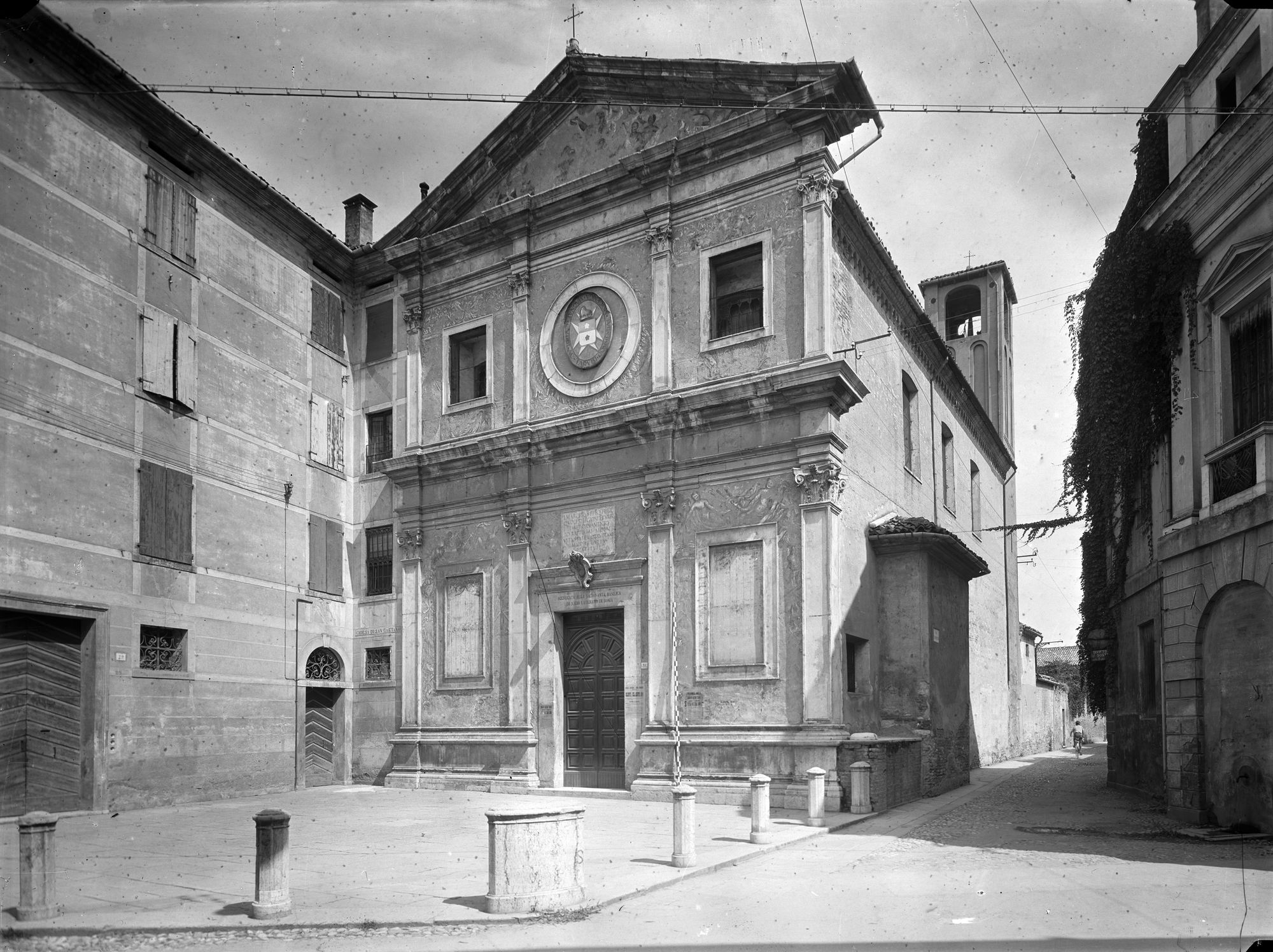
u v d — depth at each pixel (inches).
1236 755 527.2
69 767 655.8
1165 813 622.8
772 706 679.7
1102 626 920.3
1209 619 553.9
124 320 716.7
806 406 693.3
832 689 655.1
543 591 808.9
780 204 730.2
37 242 653.9
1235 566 515.2
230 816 653.9
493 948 292.0
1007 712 1369.3
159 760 714.2
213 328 802.8
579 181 825.5
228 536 799.1
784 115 722.8
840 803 634.8
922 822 590.9
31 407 642.2
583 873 357.1
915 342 965.8
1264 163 506.6
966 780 874.8
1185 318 590.2
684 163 775.7
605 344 805.2
